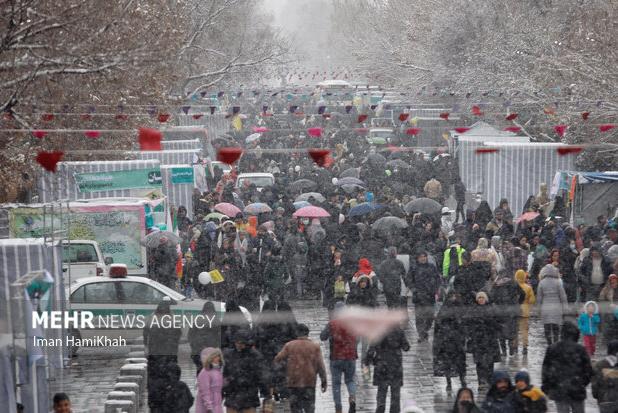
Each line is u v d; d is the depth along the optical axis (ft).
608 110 249.14
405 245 175.11
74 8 136.98
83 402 120.47
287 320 115.14
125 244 189.16
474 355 123.03
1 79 144.56
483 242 165.99
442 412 114.42
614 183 219.00
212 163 335.88
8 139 172.86
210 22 419.95
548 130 300.61
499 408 92.12
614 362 99.76
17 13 131.44
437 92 411.13
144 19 189.78
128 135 224.74
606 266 160.25
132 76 188.03
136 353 140.46
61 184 201.67
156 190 214.48
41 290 100.73
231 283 174.91
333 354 111.24
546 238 184.44
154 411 102.06
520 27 346.54
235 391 101.86
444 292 170.09
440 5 442.91
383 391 110.22
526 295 140.05
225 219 223.51
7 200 195.42
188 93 358.84
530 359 139.54
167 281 185.68
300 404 106.11
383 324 109.40
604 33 269.23
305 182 288.71
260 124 453.17
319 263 189.06
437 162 326.44
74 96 184.24
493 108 343.87
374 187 296.30
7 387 90.58
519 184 256.11
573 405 101.40
